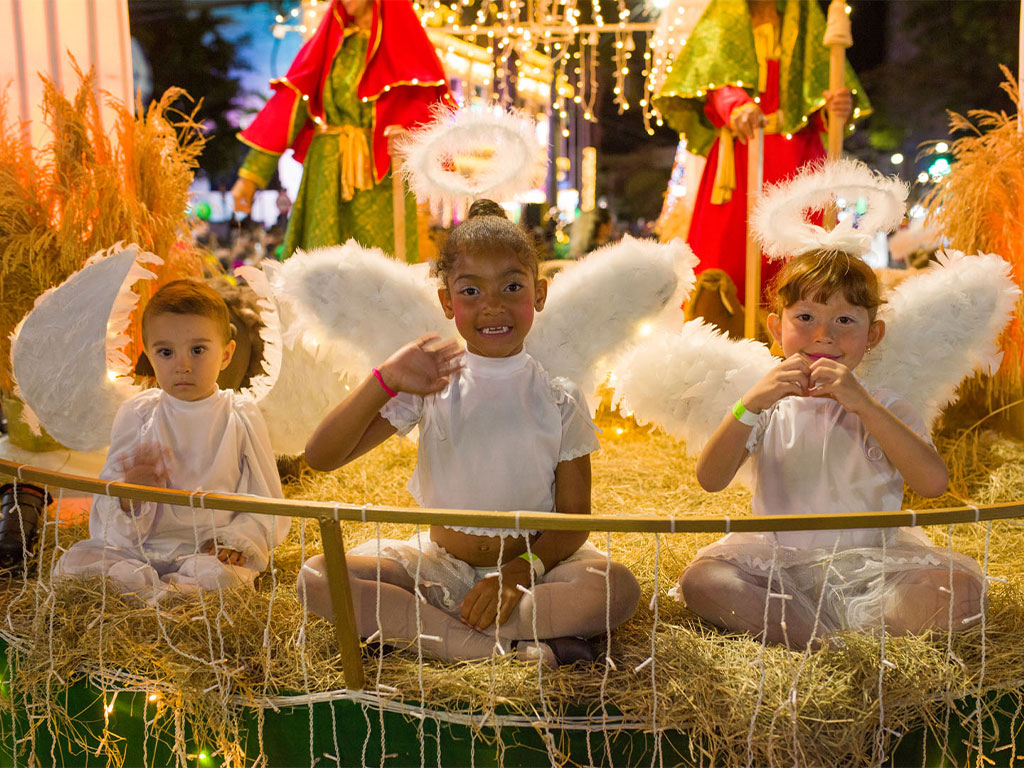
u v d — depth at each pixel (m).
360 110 4.13
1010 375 3.49
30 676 2.04
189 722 1.97
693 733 1.80
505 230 2.01
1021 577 2.40
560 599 1.95
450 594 2.09
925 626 1.98
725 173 4.40
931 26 9.18
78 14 4.10
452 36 6.02
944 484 1.99
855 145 9.55
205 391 2.45
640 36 9.09
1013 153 3.34
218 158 10.21
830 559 1.98
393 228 4.28
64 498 3.30
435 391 1.97
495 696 1.83
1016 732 1.89
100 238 3.33
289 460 3.31
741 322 4.21
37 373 2.41
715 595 2.05
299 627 2.08
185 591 2.19
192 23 10.02
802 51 4.53
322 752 1.93
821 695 1.80
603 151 10.41
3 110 3.67
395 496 3.13
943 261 2.42
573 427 2.14
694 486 3.24
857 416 2.19
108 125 4.13
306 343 2.45
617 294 2.30
